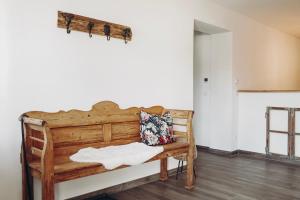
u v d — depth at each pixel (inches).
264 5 181.5
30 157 89.4
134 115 123.2
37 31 95.0
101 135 109.6
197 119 214.1
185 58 153.1
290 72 276.1
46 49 97.3
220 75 198.2
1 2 87.4
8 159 89.5
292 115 169.6
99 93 112.7
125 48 122.1
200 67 212.5
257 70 220.8
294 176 141.6
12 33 89.6
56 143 96.3
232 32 192.2
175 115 129.1
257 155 187.6
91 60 109.9
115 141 114.1
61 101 101.4
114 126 114.4
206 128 208.8
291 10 191.6
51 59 98.7
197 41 214.4
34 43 94.4
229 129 192.7
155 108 134.0
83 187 108.1
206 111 208.8
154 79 135.5
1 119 88.0
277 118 177.8
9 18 88.9
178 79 148.8
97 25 110.5
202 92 211.0
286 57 267.4
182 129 149.9
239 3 176.7
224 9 184.4
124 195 114.2
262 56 227.9
